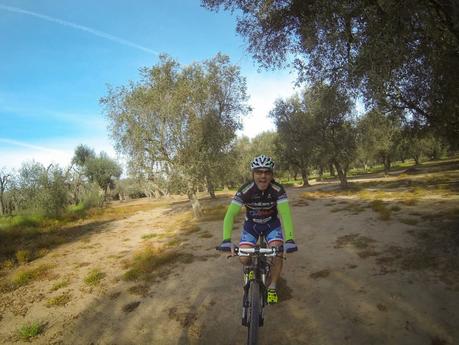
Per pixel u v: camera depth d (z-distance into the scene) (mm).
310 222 12773
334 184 34188
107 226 19219
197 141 17812
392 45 6004
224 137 18938
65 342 5402
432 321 4566
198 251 10273
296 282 6672
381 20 6289
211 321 5527
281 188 3965
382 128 22172
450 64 6949
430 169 38531
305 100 27781
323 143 25938
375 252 7684
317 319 5105
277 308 5633
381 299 5402
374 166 87188
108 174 47438
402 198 15625
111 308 6562
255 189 3951
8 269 10500
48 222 21406
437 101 10016
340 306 5398
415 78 8898
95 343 5254
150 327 5582
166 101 17234
